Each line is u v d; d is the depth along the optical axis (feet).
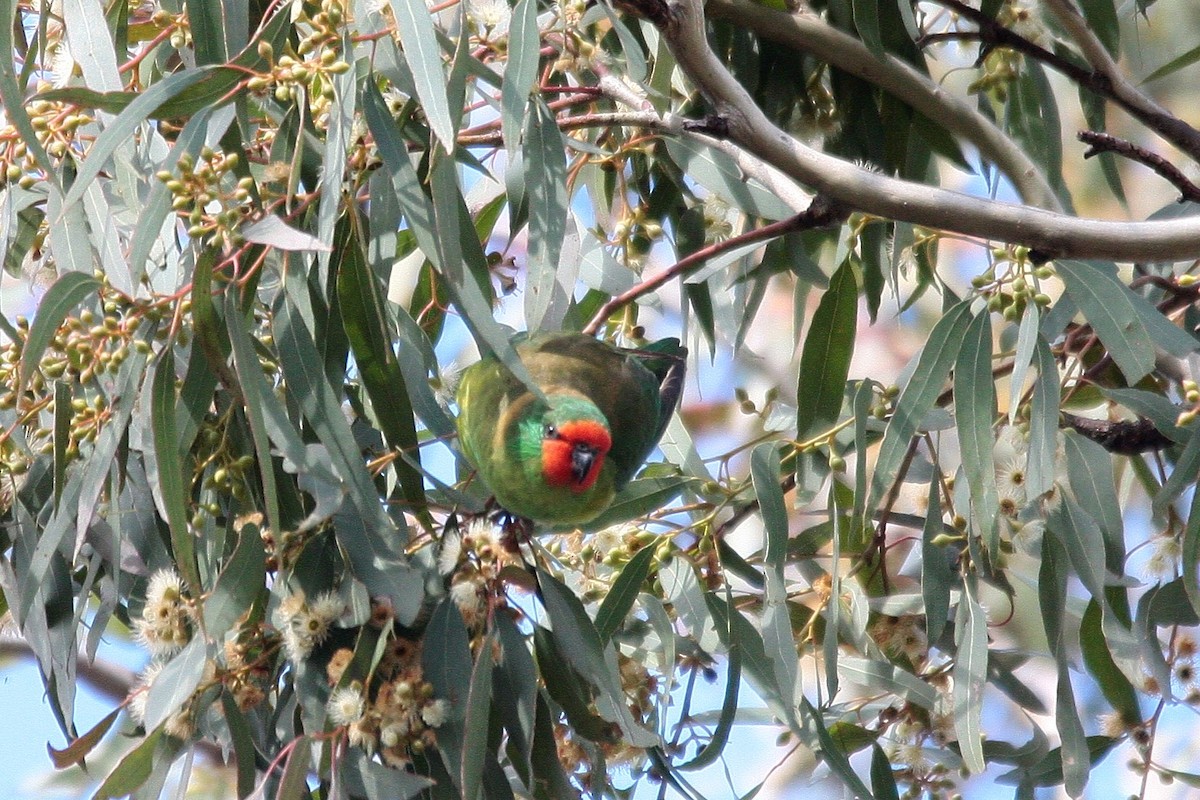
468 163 20.18
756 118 21.30
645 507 24.36
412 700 18.24
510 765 23.36
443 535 19.76
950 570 23.22
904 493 28.40
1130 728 23.73
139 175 19.39
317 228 19.40
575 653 19.80
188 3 19.34
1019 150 27.53
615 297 25.13
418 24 17.28
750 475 24.07
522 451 21.84
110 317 17.66
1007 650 25.35
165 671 17.74
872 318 27.48
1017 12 28.02
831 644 21.47
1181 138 25.96
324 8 17.97
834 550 21.85
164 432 17.17
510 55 18.42
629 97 22.38
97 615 20.42
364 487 18.24
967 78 38.88
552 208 19.01
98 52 19.27
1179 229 20.89
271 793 19.60
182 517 17.04
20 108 17.12
